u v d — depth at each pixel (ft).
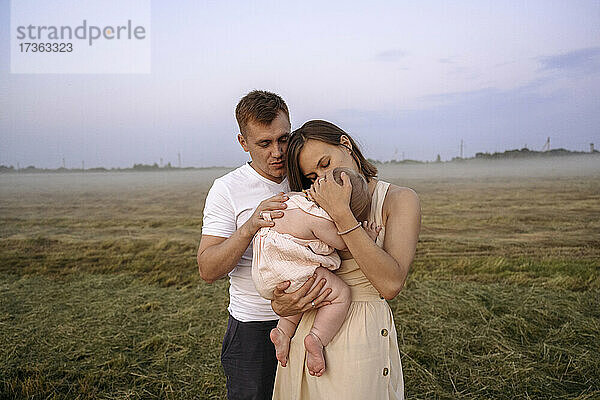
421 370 12.36
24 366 13.01
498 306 16.20
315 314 5.80
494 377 12.03
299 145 5.92
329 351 5.56
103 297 18.74
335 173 5.44
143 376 12.37
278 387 6.21
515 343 13.87
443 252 20.74
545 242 20.39
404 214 5.59
